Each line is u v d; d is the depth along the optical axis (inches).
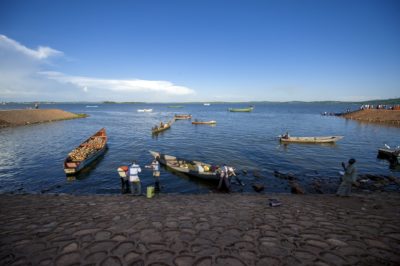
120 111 5905.5
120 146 1256.8
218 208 365.4
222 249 219.3
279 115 4146.2
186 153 1091.3
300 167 855.7
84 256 204.2
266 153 1083.9
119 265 188.9
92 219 304.3
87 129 1978.3
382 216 324.5
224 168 622.5
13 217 317.1
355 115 3038.9
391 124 2246.6
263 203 403.5
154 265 189.3
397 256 210.4
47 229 268.2
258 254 210.4
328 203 397.4
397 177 739.4
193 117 3627.0
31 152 1066.7
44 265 189.8
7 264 192.1
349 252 216.5
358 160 954.7
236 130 1946.4
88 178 719.7
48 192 607.8
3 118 2098.9
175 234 253.8
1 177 722.2
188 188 643.5
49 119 2669.8
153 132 1697.8
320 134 1713.8
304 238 247.1
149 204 394.0
